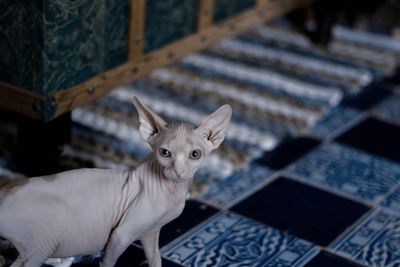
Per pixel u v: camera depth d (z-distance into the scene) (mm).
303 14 2367
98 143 1663
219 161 1650
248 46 2189
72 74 1482
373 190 1628
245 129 1774
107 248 1229
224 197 1556
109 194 1224
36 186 1202
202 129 1202
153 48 1713
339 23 2420
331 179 1648
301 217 1524
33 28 1401
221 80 1983
